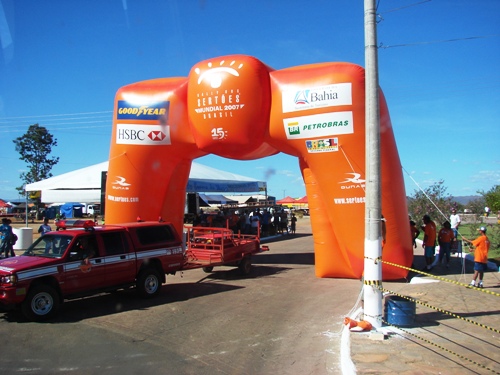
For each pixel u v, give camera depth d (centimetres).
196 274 1321
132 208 1376
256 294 1024
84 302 947
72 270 842
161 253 1012
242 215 2662
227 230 1295
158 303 935
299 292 1045
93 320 798
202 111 1266
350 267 1202
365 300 703
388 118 1148
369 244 705
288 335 702
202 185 2281
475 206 2927
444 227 1334
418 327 705
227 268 1430
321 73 1170
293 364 573
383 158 1125
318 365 569
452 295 954
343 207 1142
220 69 1244
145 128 1359
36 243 902
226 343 662
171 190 1433
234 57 1251
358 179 1127
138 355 607
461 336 657
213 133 1262
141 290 961
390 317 706
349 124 1128
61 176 2094
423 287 1057
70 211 4669
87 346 646
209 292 1051
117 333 715
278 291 1059
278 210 3569
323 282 1173
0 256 1462
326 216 1220
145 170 1373
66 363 575
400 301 710
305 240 2439
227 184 2480
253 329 737
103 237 918
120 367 561
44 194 1994
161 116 1350
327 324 766
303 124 1177
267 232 2680
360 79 1137
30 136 5091
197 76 1278
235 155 1311
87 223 920
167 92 1357
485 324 718
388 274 1145
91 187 1939
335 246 1213
